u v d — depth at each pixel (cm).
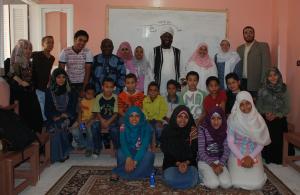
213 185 297
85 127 399
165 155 317
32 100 382
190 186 301
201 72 456
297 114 456
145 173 323
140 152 320
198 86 457
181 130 314
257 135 310
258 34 548
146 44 543
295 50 469
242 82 470
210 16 543
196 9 540
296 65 464
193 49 545
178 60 462
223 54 464
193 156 314
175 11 539
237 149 311
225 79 435
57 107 391
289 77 489
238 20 545
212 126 315
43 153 376
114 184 311
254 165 308
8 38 523
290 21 489
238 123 313
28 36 528
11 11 521
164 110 409
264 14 545
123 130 328
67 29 541
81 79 448
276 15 517
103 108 407
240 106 320
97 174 339
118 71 439
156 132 397
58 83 390
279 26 504
